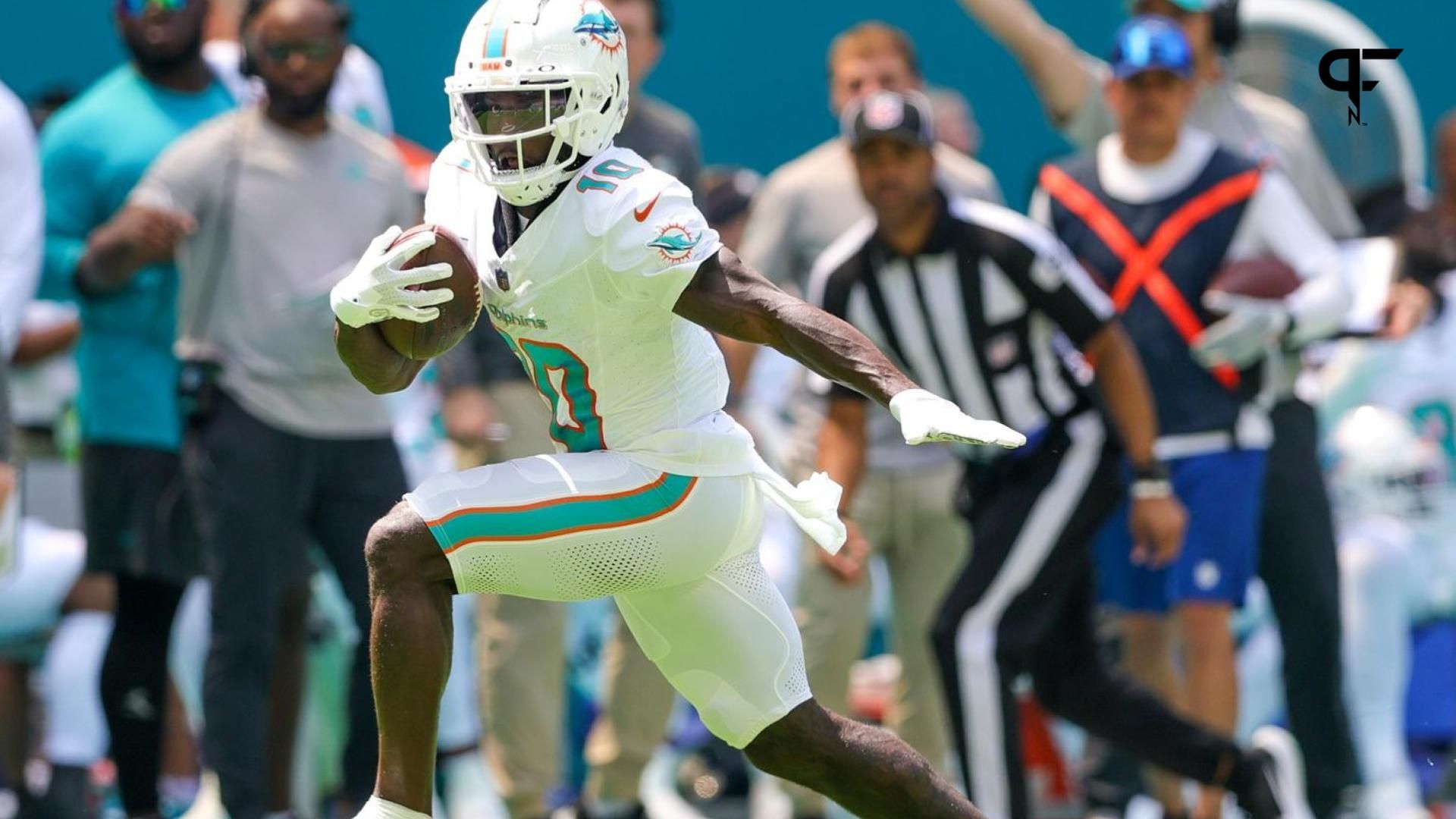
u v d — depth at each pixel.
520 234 14.73
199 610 25.47
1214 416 23.33
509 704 24.06
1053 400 21.75
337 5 23.02
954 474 24.34
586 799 25.30
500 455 24.19
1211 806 23.73
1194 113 25.45
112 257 22.30
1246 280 22.97
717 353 15.50
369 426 22.84
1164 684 24.81
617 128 14.85
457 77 14.41
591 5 14.52
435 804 24.97
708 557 15.23
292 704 23.53
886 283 21.75
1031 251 21.31
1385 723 25.12
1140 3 25.50
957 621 21.55
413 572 14.81
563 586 15.08
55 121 24.80
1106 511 21.73
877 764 15.69
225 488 22.17
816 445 24.14
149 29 24.34
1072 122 25.33
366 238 22.88
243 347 22.33
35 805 25.05
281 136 22.70
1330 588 23.91
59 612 25.64
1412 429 25.84
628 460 15.05
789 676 15.68
